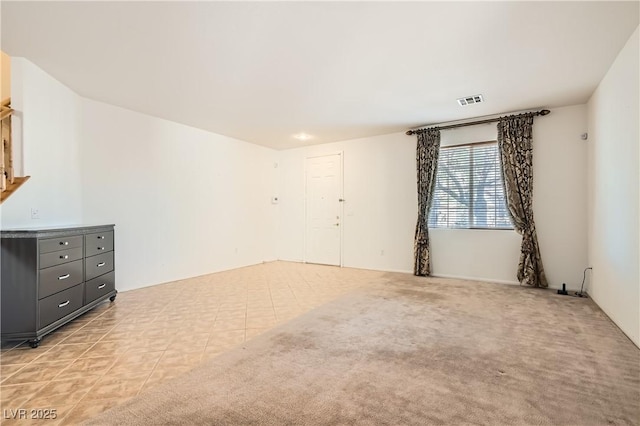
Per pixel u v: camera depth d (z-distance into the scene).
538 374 2.15
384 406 1.79
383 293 4.35
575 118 4.43
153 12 2.39
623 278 2.94
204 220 5.71
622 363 2.31
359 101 4.29
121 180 4.51
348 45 2.86
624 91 2.94
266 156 7.11
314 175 6.93
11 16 2.43
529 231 4.63
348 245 6.47
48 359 2.42
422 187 5.47
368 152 6.23
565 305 3.76
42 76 3.39
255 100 4.25
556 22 2.52
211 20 2.49
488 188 5.07
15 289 2.65
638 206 2.66
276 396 1.89
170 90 3.90
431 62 3.18
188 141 5.45
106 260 3.80
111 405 1.82
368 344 2.65
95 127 4.23
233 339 2.79
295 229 7.20
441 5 2.30
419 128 5.61
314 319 3.29
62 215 3.73
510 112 4.77
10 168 3.13
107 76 3.51
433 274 5.53
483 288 4.60
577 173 4.43
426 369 2.22
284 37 2.73
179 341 2.75
